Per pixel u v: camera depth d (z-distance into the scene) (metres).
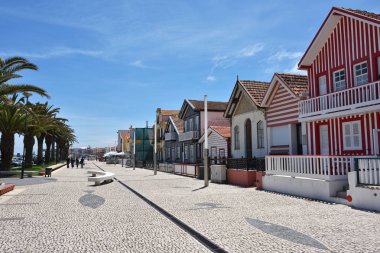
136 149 62.94
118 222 9.50
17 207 12.18
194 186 19.61
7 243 7.34
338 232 7.82
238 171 19.69
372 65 14.59
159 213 10.92
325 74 17.31
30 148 40.03
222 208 11.53
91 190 18.14
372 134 14.41
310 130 18.08
